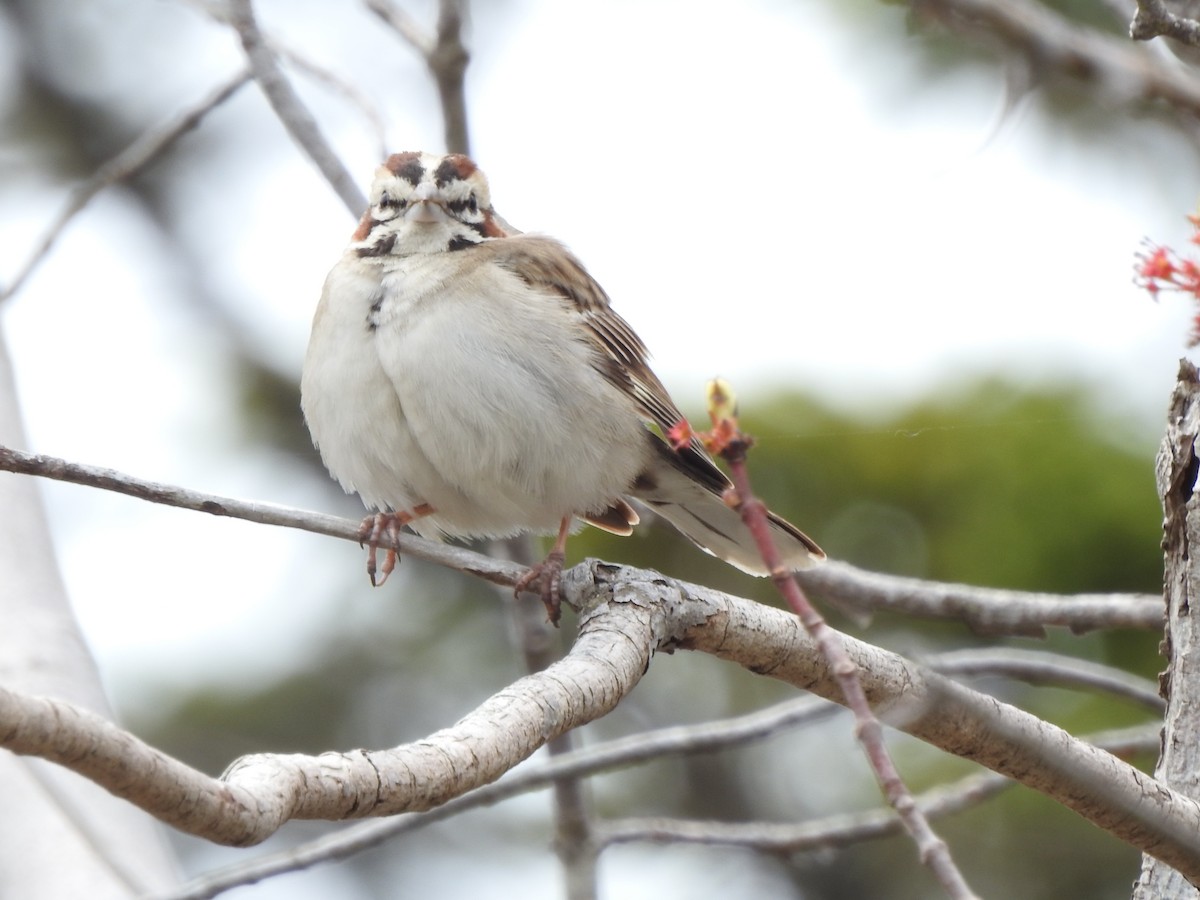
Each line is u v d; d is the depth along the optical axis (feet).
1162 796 20.16
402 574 49.44
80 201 36.63
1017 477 41.42
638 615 23.57
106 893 25.30
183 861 48.62
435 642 49.06
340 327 32.37
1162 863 21.66
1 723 14.11
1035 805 41.24
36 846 26.00
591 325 34.09
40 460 23.65
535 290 33.04
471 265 32.63
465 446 31.76
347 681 48.67
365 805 17.44
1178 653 22.47
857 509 42.27
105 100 63.67
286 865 28.35
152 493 24.25
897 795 16.48
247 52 36.29
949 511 41.81
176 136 37.01
